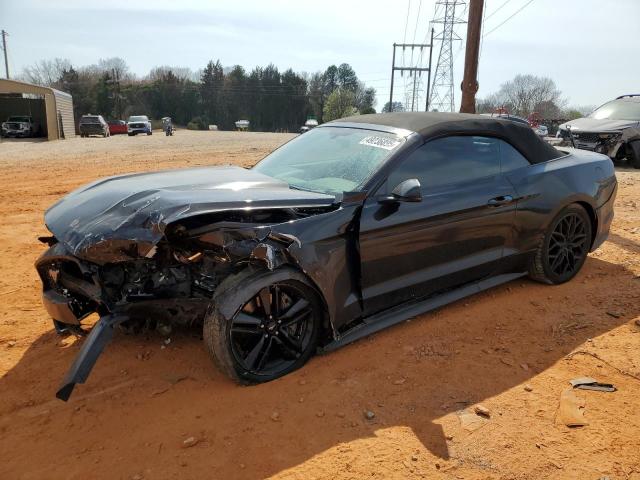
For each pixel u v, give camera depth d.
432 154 3.86
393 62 58.62
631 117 13.67
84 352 2.85
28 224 7.50
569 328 3.96
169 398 3.10
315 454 2.62
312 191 3.68
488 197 4.03
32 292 4.81
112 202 3.28
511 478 2.47
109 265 3.23
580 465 2.56
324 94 110.38
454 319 4.10
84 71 97.94
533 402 3.04
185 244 3.21
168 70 110.06
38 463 2.59
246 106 106.00
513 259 4.37
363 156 3.83
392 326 3.99
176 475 2.48
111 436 2.78
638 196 9.34
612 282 4.88
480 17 12.40
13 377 3.36
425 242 3.74
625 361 3.50
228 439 2.73
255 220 3.25
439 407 3.00
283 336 3.28
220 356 3.05
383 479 2.45
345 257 3.41
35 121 37.97
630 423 2.87
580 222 4.79
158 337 3.83
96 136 40.41
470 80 12.76
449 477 2.47
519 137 4.44
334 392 3.12
